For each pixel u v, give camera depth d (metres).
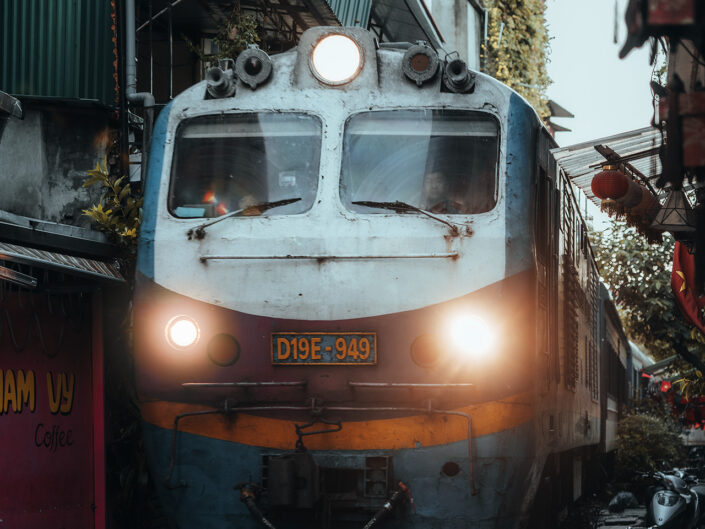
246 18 14.80
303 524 8.40
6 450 9.31
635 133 10.12
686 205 10.89
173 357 8.66
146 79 15.98
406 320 8.45
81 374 10.70
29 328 9.78
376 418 8.35
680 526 15.73
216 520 8.51
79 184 12.26
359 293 8.54
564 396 11.92
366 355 8.43
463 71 9.05
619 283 23.64
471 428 8.27
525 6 31.23
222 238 8.80
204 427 8.55
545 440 9.66
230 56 14.75
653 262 23.33
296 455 8.20
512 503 8.40
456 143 8.97
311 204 8.88
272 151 9.12
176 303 8.74
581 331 14.82
